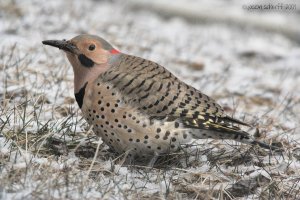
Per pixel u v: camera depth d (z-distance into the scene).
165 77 9.91
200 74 17.00
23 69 13.48
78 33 18.61
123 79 9.66
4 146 9.46
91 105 9.78
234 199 9.09
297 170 10.30
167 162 10.20
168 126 9.73
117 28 20.47
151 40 20.06
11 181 8.22
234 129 9.95
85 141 10.45
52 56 15.20
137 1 25.81
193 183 9.41
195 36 22.78
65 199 8.11
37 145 9.76
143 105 9.60
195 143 11.07
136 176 9.51
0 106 11.05
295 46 24.36
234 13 25.80
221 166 10.27
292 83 17.91
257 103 14.99
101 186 8.76
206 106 9.95
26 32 17.67
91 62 9.92
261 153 10.95
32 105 11.58
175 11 25.75
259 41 23.58
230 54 21.02
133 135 9.70
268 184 9.44
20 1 20.86
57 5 21.42
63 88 12.91
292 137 12.01
